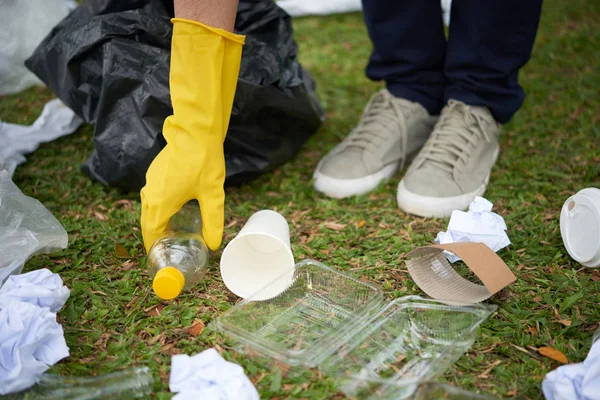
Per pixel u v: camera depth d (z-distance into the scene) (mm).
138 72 1915
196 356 1283
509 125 2582
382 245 1872
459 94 2176
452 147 2090
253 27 2154
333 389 1348
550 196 2111
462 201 2014
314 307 1626
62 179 2207
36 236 1697
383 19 2146
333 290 1676
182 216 1762
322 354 1410
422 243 1864
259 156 2143
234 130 2037
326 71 3150
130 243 1864
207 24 1562
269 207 2088
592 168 2229
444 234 1782
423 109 2301
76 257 1798
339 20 3773
